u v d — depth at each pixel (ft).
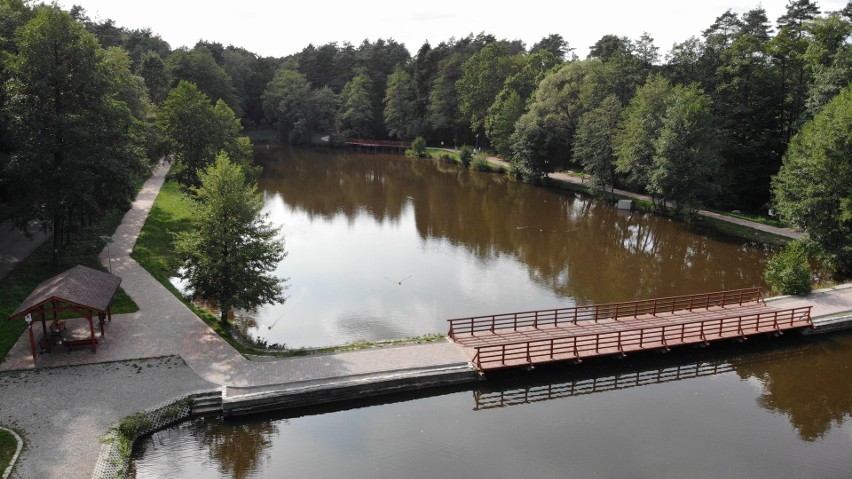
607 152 198.90
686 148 162.20
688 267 134.41
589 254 145.48
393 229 169.07
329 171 278.87
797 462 63.21
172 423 65.98
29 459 55.77
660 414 73.51
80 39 99.76
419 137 343.87
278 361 78.13
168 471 59.88
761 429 69.92
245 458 62.59
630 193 213.66
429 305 109.40
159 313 91.09
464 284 122.01
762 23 259.60
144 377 71.82
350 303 109.91
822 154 117.29
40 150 92.99
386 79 403.75
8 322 83.30
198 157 161.48
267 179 248.73
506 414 73.15
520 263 137.59
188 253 87.61
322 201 206.59
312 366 77.00
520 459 62.80
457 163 307.37
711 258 141.59
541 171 239.71
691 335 90.22
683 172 163.63
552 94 238.68
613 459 63.10
